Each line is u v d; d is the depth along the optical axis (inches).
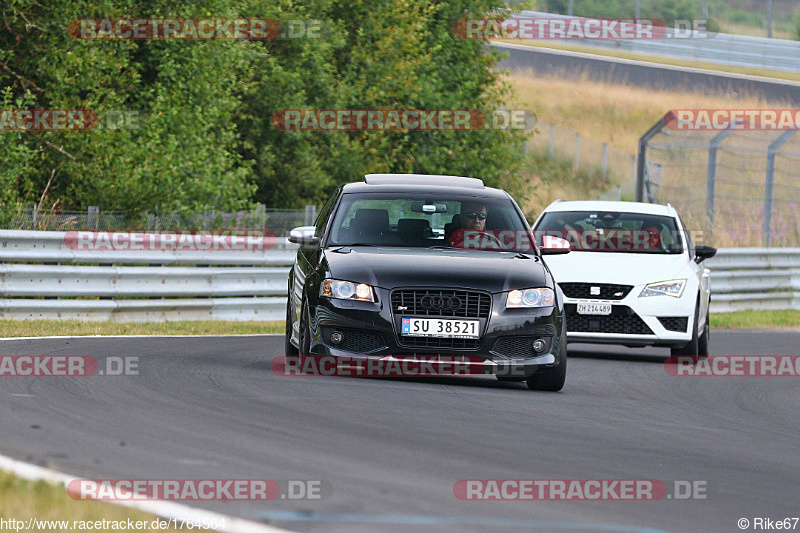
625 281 1849.2
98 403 1088.8
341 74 3892.7
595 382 1533.0
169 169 2891.2
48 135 2901.1
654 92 6732.3
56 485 726.5
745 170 5669.3
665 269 1883.6
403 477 821.2
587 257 1905.8
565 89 6643.7
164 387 1217.4
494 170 4045.3
